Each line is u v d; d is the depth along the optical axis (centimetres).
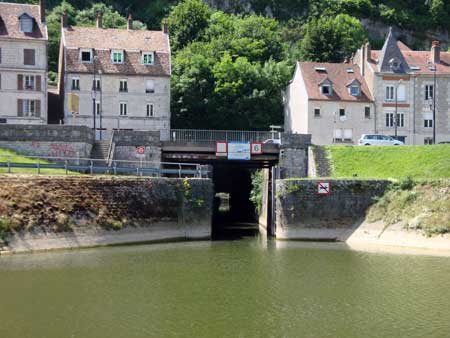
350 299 3206
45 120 7150
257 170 7512
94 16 11869
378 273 3822
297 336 2634
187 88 8544
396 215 5078
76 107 7062
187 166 6475
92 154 5962
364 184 5322
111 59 7494
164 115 7575
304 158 6272
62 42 7731
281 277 3697
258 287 3434
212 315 2908
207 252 4509
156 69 7588
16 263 3844
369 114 7969
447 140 8131
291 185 5334
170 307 3022
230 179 8556
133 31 7925
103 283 3438
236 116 8719
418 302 3153
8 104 7025
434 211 4900
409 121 8069
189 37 11175
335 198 5316
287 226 5316
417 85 8100
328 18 12794
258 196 7075
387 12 14025
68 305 3016
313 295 3284
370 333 2673
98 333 2634
